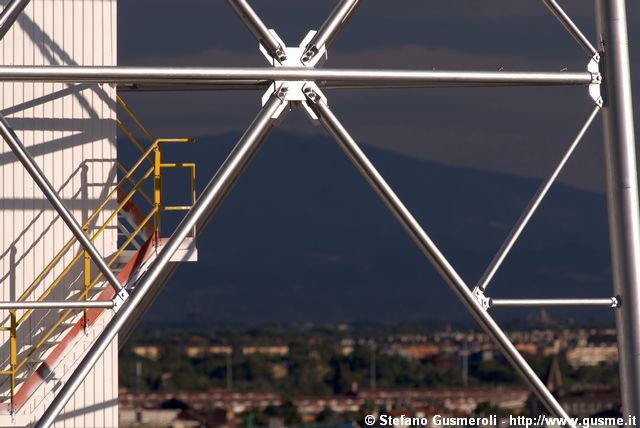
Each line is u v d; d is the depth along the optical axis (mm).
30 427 56406
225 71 40500
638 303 44156
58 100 60688
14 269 59719
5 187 59875
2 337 59094
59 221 60375
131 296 39625
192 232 58594
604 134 44969
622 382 44312
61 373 57594
